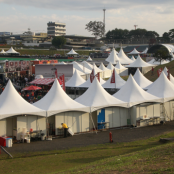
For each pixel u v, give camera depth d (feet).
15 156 51.42
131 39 512.63
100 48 476.95
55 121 69.41
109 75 181.16
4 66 152.46
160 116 84.79
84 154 52.49
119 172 33.06
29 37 571.28
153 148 47.60
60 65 149.28
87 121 74.23
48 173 40.14
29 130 65.36
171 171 30.53
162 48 321.73
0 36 642.63
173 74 176.45
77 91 122.93
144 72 193.77
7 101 66.39
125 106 78.48
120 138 66.49
